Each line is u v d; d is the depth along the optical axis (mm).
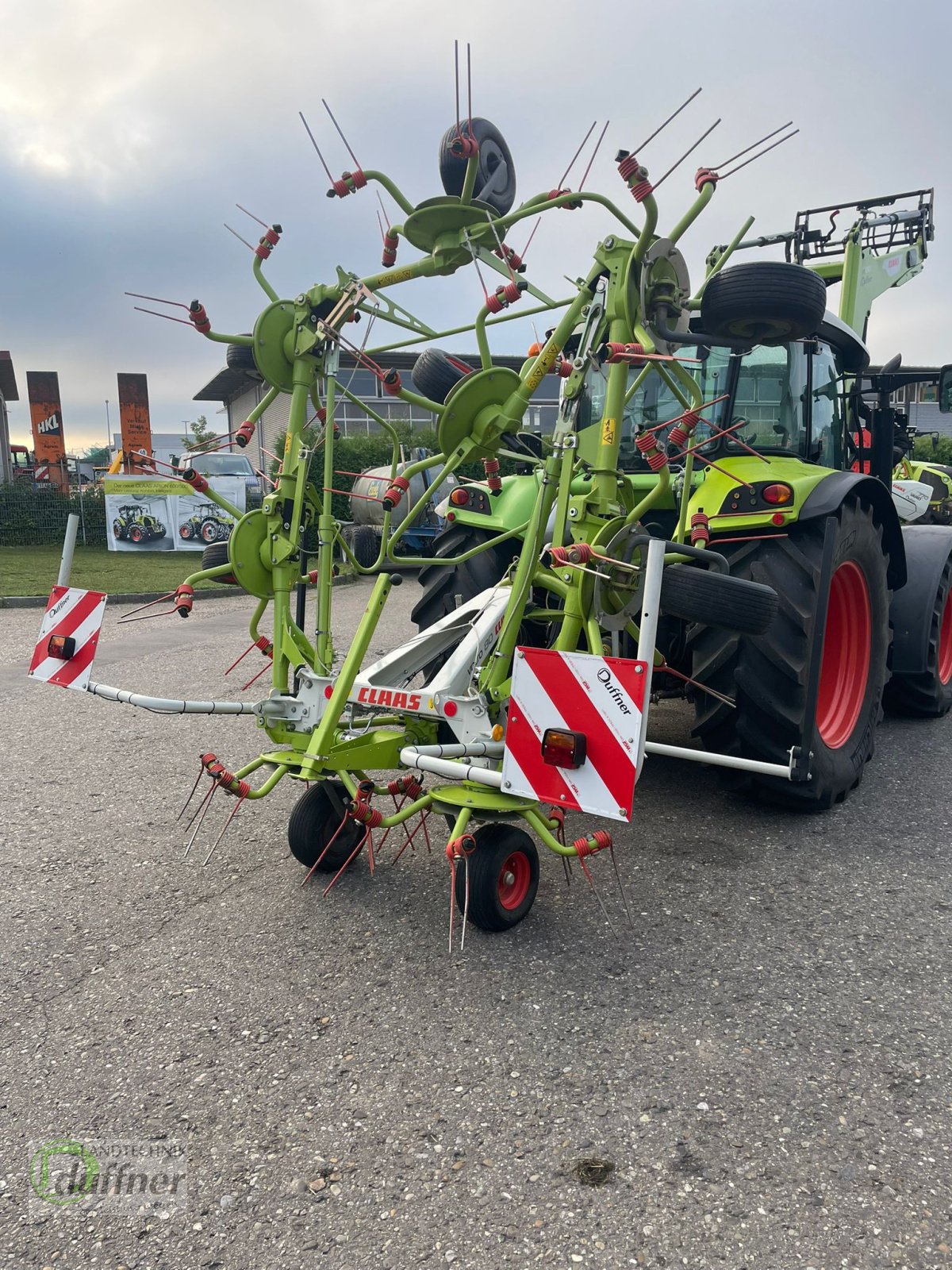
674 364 3113
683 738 4730
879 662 4047
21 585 11281
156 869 3107
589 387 4461
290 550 2949
